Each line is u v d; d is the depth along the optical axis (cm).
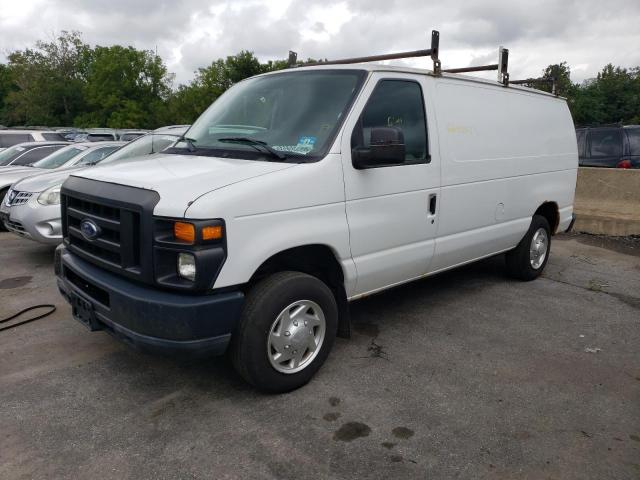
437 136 452
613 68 6138
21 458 295
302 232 349
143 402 354
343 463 294
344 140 374
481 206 511
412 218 434
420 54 466
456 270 679
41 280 618
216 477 282
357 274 396
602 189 912
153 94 6775
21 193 688
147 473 285
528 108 578
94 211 355
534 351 441
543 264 643
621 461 300
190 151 412
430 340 458
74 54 6919
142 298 311
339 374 395
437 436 320
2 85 7469
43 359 414
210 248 306
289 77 436
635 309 546
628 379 395
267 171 342
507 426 332
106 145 952
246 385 377
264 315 337
